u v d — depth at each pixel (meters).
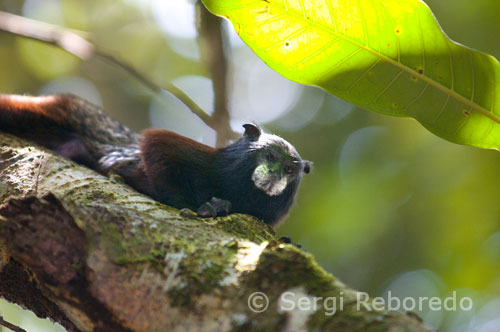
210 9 6.04
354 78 6.39
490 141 6.57
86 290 4.87
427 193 16.58
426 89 6.36
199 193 9.79
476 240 15.67
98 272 4.88
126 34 20.89
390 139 17.75
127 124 20.86
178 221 6.13
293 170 10.38
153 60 20.77
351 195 17.67
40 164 6.61
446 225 16.19
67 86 21.00
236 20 6.09
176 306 4.66
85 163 10.73
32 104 10.55
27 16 20.66
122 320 4.81
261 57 6.33
